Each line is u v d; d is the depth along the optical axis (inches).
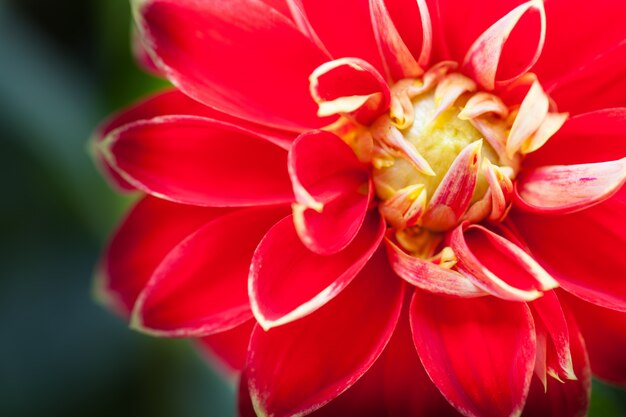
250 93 11.4
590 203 11.1
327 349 11.3
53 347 14.1
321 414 11.5
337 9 11.4
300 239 11.3
